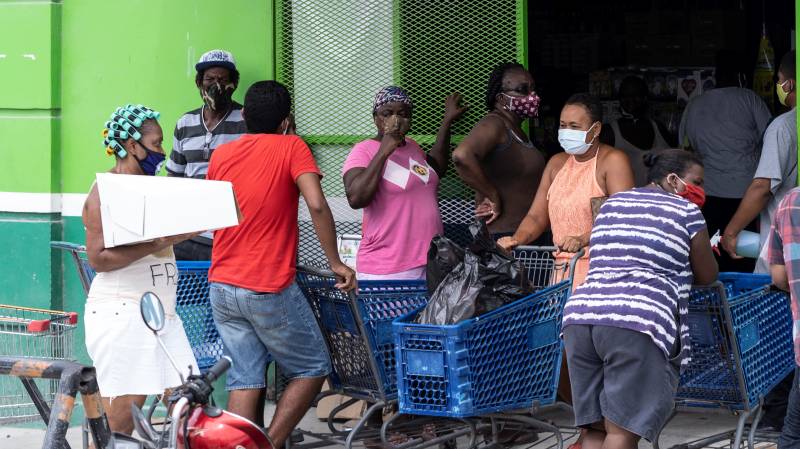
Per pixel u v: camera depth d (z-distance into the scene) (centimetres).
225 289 981
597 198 1022
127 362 848
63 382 691
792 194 873
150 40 1309
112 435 701
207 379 670
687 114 1408
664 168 880
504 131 1134
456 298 931
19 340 973
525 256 1084
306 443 1119
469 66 1241
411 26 1252
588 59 1623
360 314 984
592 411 860
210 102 1212
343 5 1265
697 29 1609
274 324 977
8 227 1340
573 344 857
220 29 1292
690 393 958
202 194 834
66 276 1343
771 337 976
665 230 841
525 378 955
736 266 1435
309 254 1278
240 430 673
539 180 1156
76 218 1335
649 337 821
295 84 1282
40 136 1326
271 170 975
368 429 1091
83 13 1325
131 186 826
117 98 1321
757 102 1361
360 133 1272
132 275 856
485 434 1074
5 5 1325
